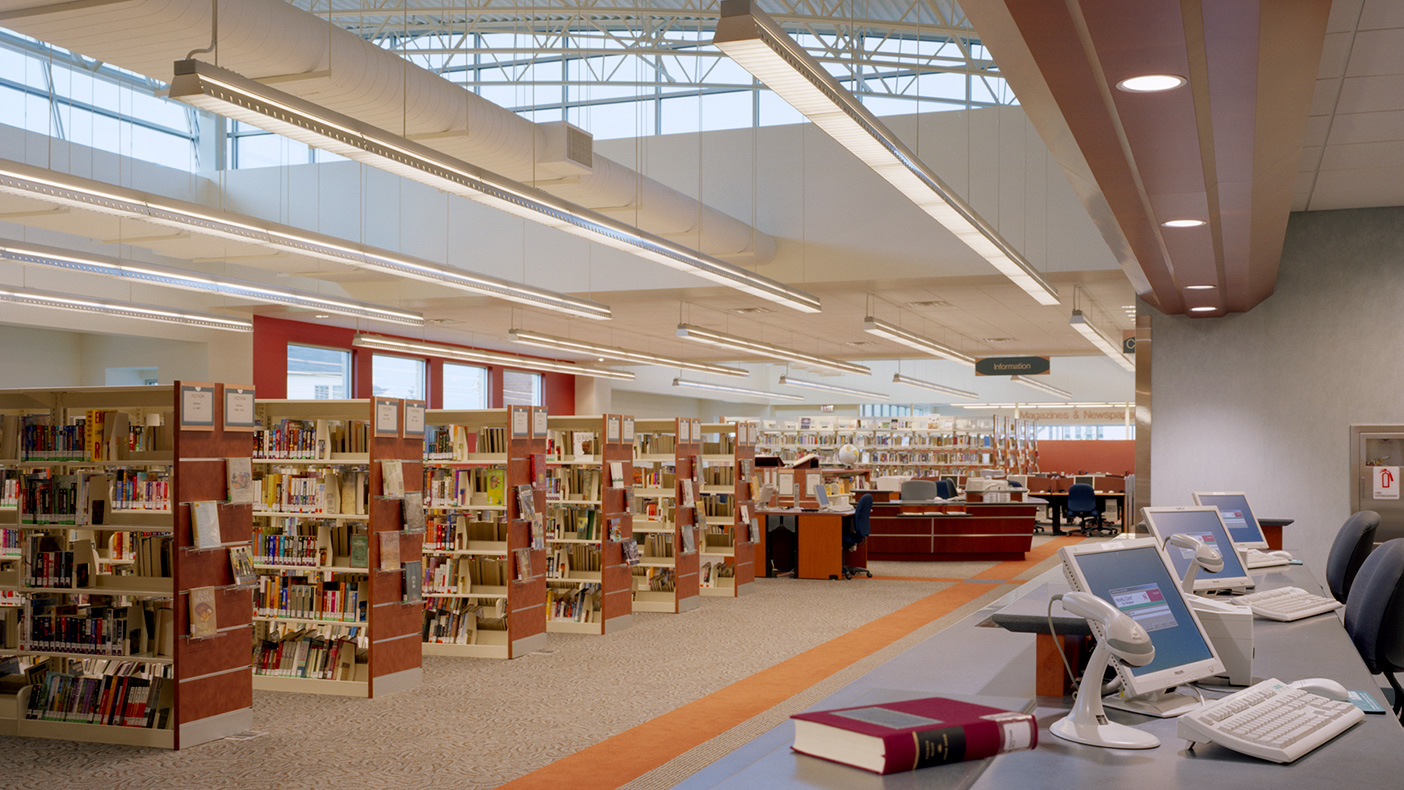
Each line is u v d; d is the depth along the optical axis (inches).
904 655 132.9
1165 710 103.0
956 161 492.4
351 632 290.5
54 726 235.8
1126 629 89.6
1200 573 183.9
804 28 557.6
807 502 595.8
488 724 243.8
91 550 241.9
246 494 242.2
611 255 550.6
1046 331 721.0
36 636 241.4
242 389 243.1
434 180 256.7
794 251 522.9
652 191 431.2
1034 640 143.4
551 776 203.5
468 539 338.3
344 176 589.3
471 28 594.2
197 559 230.7
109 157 534.0
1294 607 167.9
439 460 338.6
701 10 499.5
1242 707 96.4
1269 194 211.6
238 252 497.4
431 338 828.6
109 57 261.1
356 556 279.9
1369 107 235.1
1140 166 185.2
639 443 451.2
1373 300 367.2
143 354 626.8
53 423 256.4
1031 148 482.0
